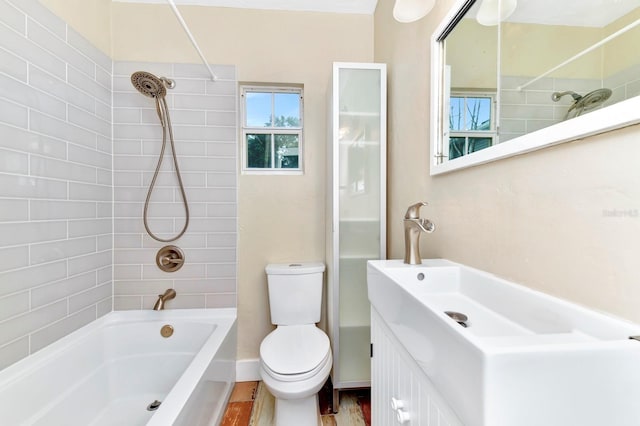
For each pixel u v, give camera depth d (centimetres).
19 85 111
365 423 141
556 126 55
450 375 45
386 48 162
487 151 75
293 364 122
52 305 127
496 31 77
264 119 192
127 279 172
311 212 186
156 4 174
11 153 109
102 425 133
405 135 134
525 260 64
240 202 183
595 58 51
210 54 179
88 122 149
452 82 96
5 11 106
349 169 160
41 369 113
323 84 186
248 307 183
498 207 73
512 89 70
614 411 38
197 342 163
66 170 135
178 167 172
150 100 171
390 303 75
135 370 156
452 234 95
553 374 37
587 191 50
